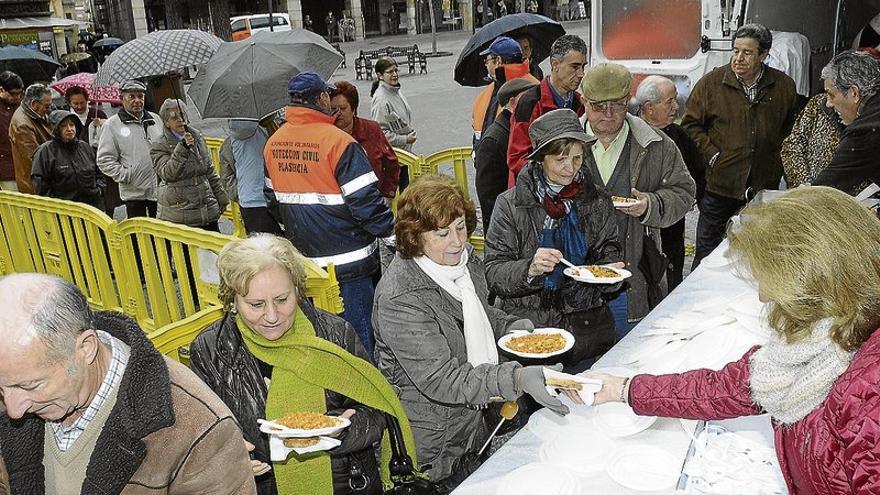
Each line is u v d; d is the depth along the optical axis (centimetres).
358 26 3969
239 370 237
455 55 2752
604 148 350
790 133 461
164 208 585
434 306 248
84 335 150
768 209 149
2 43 1986
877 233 141
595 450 199
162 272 478
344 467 247
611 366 239
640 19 608
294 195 390
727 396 180
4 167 703
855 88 352
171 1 3700
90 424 163
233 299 230
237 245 231
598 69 336
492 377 229
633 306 348
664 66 602
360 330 411
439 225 242
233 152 518
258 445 235
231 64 513
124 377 158
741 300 259
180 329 284
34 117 666
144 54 609
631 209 327
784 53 617
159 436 161
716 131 496
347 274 398
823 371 141
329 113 393
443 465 261
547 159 297
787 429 151
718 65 573
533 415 220
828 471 139
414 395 257
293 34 556
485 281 282
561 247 308
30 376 143
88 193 644
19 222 594
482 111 586
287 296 228
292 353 235
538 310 315
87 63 1867
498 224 312
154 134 640
